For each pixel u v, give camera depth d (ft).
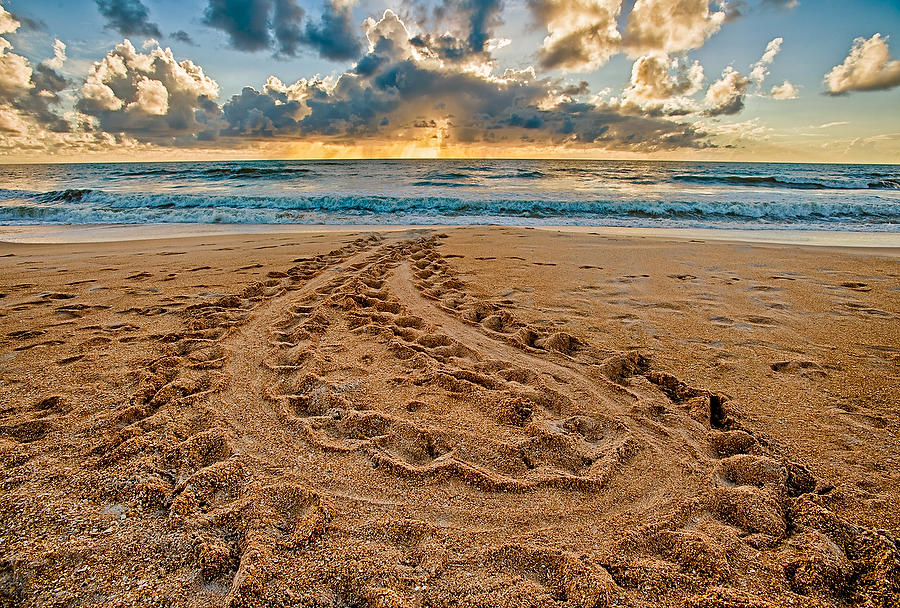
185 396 8.41
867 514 5.90
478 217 42.63
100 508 5.65
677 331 12.39
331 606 4.53
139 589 4.64
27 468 6.27
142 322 12.37
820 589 4.84
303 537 5.30
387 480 6.37
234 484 6.19
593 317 13.50
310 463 6.67
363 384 9.07
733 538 5.51
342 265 19.77
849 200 52.75
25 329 11.77
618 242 26.63
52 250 25.31
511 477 6.54
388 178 88.12
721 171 126.41
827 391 9.14
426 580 4.85
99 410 7.84
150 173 106.83
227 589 4.68
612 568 5.08
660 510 5.97
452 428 7.71
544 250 24.07
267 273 18.21
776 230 36.35
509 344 11.28
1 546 5.04
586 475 6.57
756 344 11.50
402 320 12.65
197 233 33.45
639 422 7.99
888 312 13.89
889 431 7.76
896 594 4.71
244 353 10.36
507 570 5.06
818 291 16.25
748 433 7.67
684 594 4.77
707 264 20.71
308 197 49.34
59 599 4.50
